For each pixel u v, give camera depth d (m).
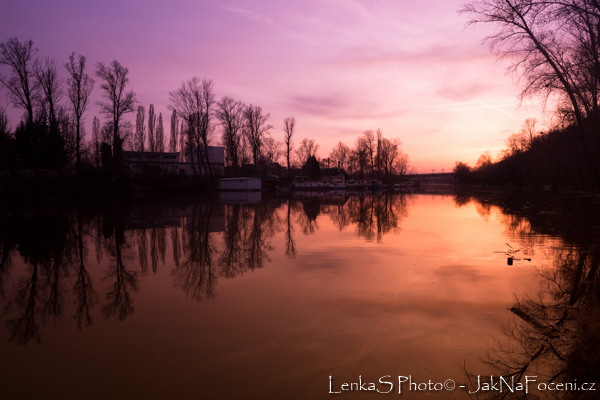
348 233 16.53
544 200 37.12
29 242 14.17
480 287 8.24
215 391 4.37
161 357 5.19
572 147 24.44
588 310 6.50
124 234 16.14
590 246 12.98
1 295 8.04
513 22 16.02
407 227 18.50
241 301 7.45
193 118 67.94
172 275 9.46
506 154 83.00
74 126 53.97
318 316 6.64
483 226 18.67
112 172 54.62
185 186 62.84
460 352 5.32
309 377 4.66
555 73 16.05
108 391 4.40
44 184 47.12
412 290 8.06
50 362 5.12
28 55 46.25
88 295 7.97
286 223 20.36
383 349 5.39
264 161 89.75
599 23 14.41
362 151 114.50
